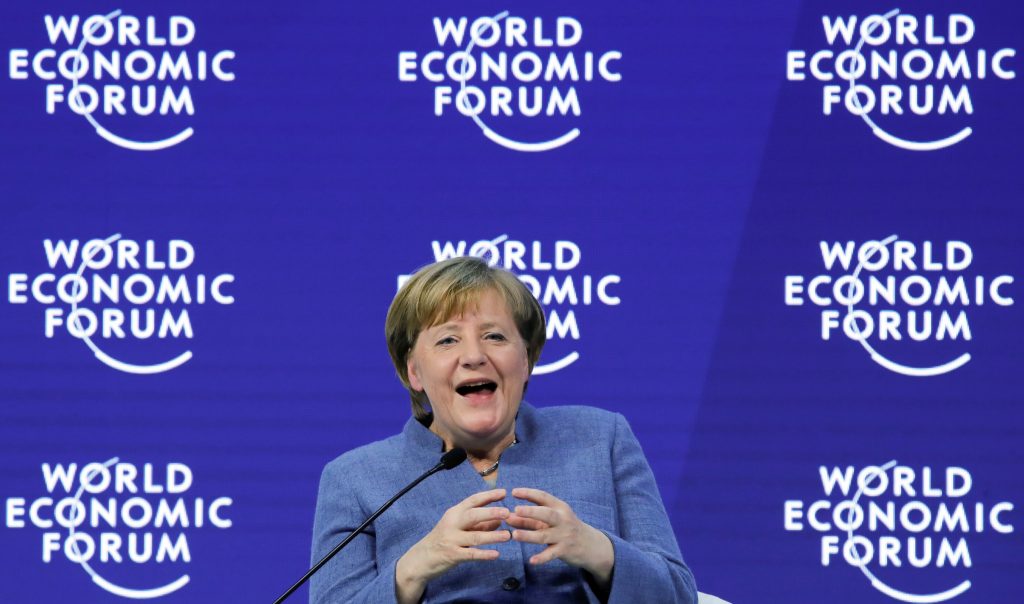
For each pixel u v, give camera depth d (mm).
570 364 14953
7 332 14945
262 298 15062
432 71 15094
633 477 8711
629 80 15031
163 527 14945
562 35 15062
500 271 8680
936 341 14883
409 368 8805
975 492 14805
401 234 15078
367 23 15086
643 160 15008
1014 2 14859
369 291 15086
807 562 14883
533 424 8844
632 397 14961
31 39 14977
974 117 14898
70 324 14984
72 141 14992
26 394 14930
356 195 15086
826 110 14969
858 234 14922
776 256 14969
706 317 14977
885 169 14922
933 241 14891
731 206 14992
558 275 15000
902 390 14883
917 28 14922
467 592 8109
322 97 15086
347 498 8555
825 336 14938
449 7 15102
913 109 14922
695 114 14992
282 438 15047
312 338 15086
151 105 15023
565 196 15008
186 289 15023
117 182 15008
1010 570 14766
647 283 14992
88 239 15000
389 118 15086
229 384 15039
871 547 14852
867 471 14859
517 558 8172
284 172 15086
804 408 14930
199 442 15000
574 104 15047
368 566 8312
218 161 15047
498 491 7496
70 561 14852
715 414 14953
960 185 14883
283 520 15008
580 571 8219
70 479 14906
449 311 8430
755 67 14992
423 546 7543
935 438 14844
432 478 8523
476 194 15055
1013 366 14820
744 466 14922
